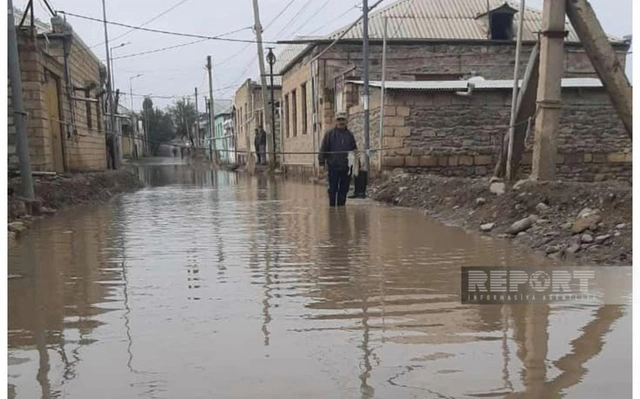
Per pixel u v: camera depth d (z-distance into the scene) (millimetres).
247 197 15383
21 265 6559
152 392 3328
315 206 12781
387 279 5777
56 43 18047
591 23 9539
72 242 8086
